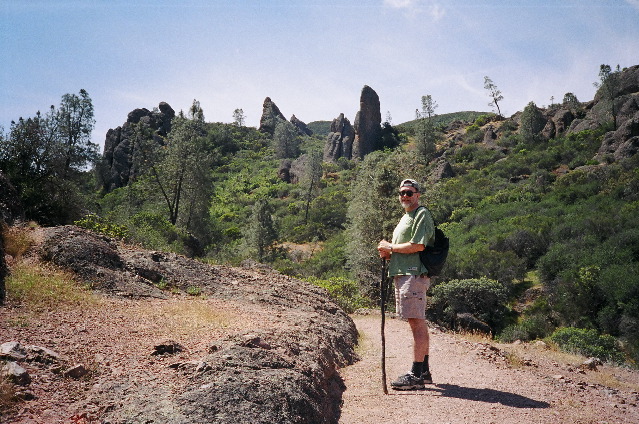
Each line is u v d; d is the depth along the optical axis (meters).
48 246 6.81
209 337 4.62
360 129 109.31
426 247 4.26
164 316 5.39
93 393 3.13
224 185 96.69
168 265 7.98
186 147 43.41
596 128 74.88
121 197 65.38
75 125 43.31
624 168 50.91
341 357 5.64
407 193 4.30
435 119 184.75
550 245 35.97
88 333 4.39
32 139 22.55
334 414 3.73
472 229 45.47
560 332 19.09
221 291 7.66
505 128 93.31
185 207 45.28
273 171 104.06
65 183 22.56
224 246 43.56
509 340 24.16
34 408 2.82
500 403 3.99
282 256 54.44
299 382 3.54
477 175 68.62
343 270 40.00
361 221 26.94
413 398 4.08
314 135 180.38
